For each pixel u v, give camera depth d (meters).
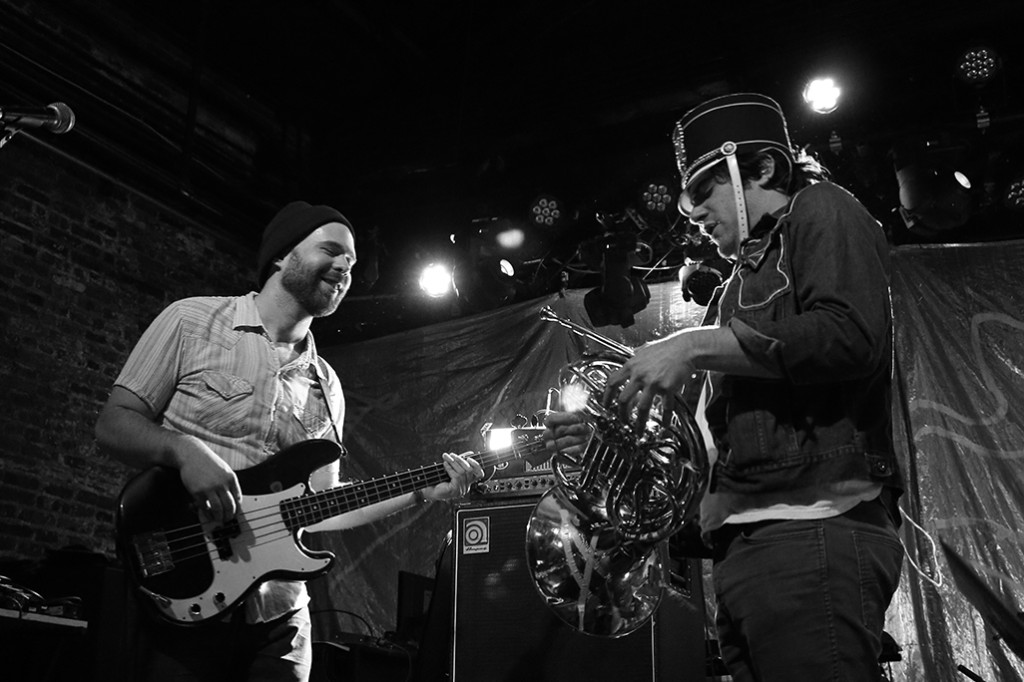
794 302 1.75
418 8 7.19
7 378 5.46
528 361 6.80
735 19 6.50
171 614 2.46
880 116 6.04
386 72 7.41
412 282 7.25
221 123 7.29
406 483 2.88
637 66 6.80
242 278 7.14
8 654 4.20
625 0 6.93
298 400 2.87
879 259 1.74
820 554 1.64
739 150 1.93
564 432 2.11
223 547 2.55
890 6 6.12
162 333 2.71
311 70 7.31
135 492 2.50
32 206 5.75
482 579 3.03
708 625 5.02
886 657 4.01
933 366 5.92
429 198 7.38
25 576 4.52
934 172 5.71
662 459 1.90
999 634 5.34
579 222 6.86
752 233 1.91
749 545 1.70
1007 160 5.87
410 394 6.99
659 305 6.59
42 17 5.95
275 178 7.54
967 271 6.04
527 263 6.76
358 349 7.22
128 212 6.34
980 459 5.68
